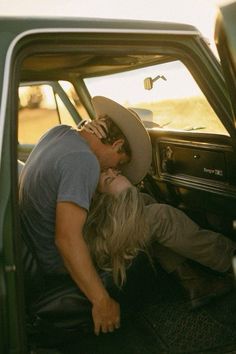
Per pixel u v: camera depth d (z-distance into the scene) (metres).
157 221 2.25
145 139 2.06
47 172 1.84
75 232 1.79
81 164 1.81
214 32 1.42
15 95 1.53
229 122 1.96
